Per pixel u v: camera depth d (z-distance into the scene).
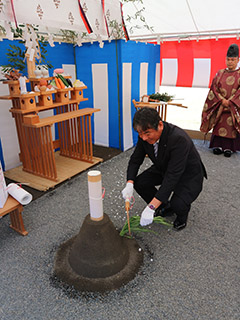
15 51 3.56
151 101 4.30
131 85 4.53
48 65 3.88
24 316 1.62
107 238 1.86
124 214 2.71
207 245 2.24
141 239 2.32
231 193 3.15
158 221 2.20
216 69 4.95
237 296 1.74
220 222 2.57
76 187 3.31
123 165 4.03
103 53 4.29
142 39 5.35
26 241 2.30
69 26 2.97
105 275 1.88
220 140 4.40
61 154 4.35
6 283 1.86
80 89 3.88
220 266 2.01
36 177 3.52
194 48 4.99
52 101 3.52
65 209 2.81
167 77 5.39
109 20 3.59
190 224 2.54
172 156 1.92
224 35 4.64
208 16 4.26
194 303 1.69
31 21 2.54
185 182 2.19
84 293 1.77
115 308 1.66
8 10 2.33
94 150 4.72
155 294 1.76
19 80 3.02
